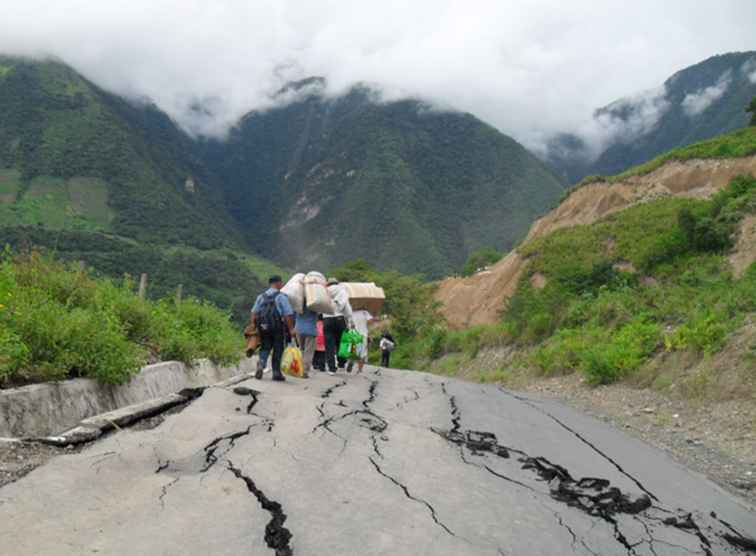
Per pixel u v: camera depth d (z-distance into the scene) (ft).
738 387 32.53
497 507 15.07
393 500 14.83
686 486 19.08
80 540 11.19
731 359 35.22
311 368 44.45
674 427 30.60
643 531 14.62
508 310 91.04
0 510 12.09
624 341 47.52
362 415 25.21
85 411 22.07
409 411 28.07
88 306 31.19
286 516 13.23
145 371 27.99
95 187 500.74
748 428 27.78
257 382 31.99
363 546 11.94
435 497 15.34
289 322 33.17
